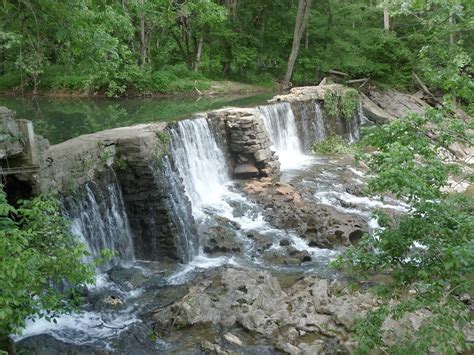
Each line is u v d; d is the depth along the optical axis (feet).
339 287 35.19
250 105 71.10
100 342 28.99
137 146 40.24
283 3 113.29
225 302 32.27
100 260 23.90
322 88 83.82
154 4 68.80
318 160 69.97
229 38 104.17
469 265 18.08
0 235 19.90
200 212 49.03
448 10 29.53
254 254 41.88
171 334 29.96
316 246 43.45
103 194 38.60
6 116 29.58
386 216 22.82
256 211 49.16
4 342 26.13
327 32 109.91
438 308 19.02
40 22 30.50
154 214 40.60
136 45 96.78
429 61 32.83
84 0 30.09
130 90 93.40
